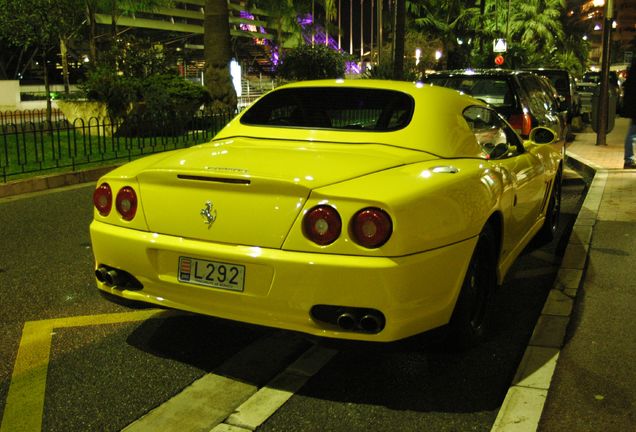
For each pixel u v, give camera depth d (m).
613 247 5.95
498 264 4.14
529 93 9.46
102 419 3.13
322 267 3.02
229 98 19.25
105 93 15.54
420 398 3.33
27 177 9.68
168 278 3.43
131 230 3.53
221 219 3.26
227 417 3.15
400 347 3.17
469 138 4.09
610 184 9.23
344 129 4.05
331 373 3.61
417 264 3.10
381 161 3.52
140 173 3.49
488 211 3.66
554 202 6.51
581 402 3.16
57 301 4.77
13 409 3.21
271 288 3.13
